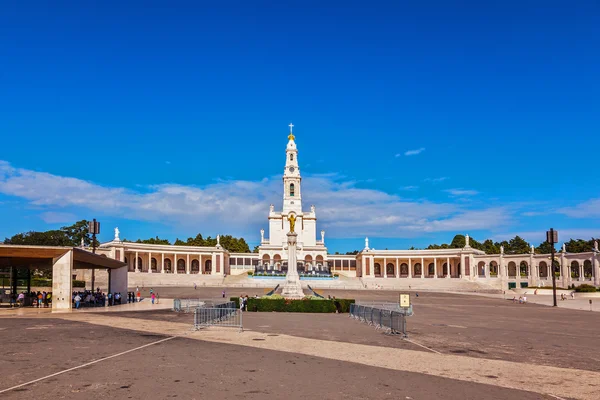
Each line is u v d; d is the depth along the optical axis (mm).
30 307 49500
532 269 114062
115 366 20250
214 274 123438
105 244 114375
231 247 170375
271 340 28250
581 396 16547
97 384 17219
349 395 16188
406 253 136625
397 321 32406
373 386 17438
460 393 16688
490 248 174125
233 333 31203
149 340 27531
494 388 17438
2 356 22281
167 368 19969
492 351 25625
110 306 52750
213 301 55594
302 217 147375
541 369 20922
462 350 25781
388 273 156500
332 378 18578
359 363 21578
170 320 38688
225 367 20344
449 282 115438
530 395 16578
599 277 99000
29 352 23297
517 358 23594
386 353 24328
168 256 132375
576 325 40406
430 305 63906
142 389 16594
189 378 18266
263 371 19656
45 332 30484
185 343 26625
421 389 17125
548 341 29906
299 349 25125
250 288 97625
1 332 30406
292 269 57375
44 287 70375
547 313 52938
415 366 21141
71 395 15781
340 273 143000
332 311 49906
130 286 98375
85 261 52969
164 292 83750
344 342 27906
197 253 129375
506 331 34938
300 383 17734
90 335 29281
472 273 123375
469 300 76250
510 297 84438
